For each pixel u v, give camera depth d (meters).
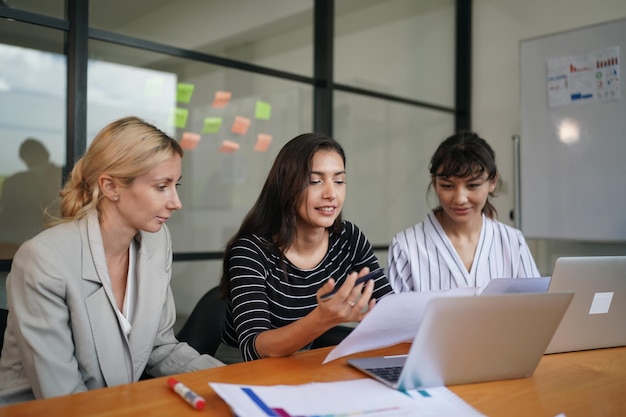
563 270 1.22
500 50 3.84
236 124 2.90
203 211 2.80
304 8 3.16
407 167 3.77
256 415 0.80
